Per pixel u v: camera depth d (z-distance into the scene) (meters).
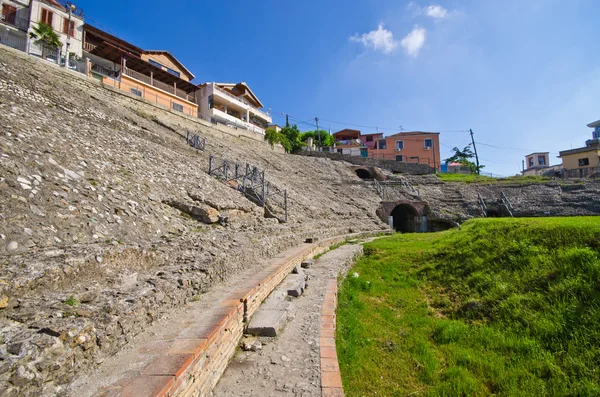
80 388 2.95
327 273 10.34
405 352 6.60
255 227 11.97
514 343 6.62
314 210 20.75
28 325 3.27
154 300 4.57
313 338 5.43
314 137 61.97
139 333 4.15
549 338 6.50
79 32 29.09
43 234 5.21
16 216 5.13
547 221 11.38
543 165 65.00
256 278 7.29
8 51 15.35
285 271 9.19
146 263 6.04
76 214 6.19
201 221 9.86
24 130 7.75
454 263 11.49
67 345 3.12
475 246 11.70
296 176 30.31
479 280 9.62
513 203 32.50
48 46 23.05
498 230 12.03
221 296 5.78
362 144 64.12
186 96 35.38
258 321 5.77
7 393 2.50
